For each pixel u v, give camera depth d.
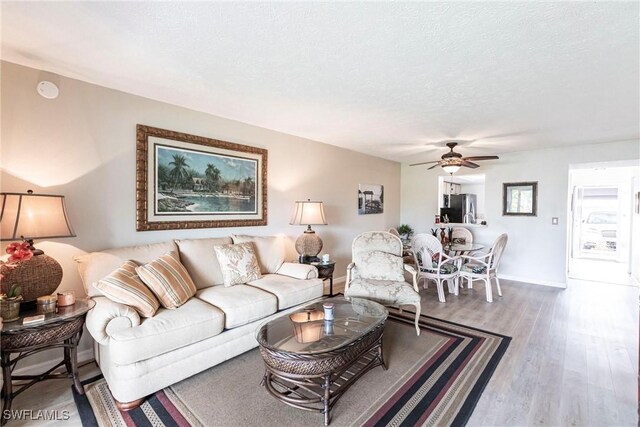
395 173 6.43
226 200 3.43
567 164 4.78
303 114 3.27
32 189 2.23
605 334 3.00
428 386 2.12
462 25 1.64
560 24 1.62
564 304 3.95
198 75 2.32
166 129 2.94
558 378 2.22
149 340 1.90
